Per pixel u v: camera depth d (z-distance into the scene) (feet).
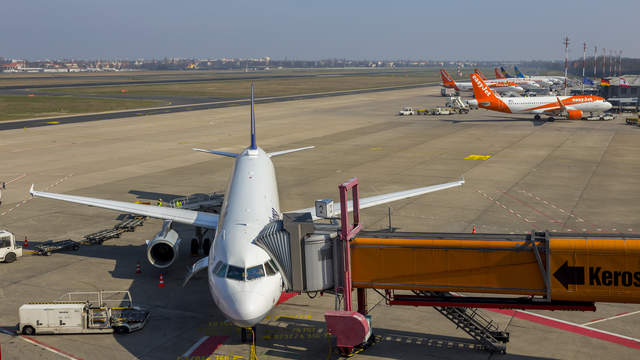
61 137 266.98
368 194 150.41
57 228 122.52
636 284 61.31
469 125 314.76
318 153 221.25
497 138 259.39
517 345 69.51
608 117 338.34
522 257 64.64
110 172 183.52
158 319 78.74
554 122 327.06
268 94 607.37
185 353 68.95
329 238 69.21
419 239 67.97
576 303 64.90
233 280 65.46
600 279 62.23
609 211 130.00
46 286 90.22
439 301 68.08
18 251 103.35
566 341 70.28
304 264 69.72
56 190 157.48
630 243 61.31
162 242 92.02
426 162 198.70
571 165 189.67
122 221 127.54
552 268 63.36
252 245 70.13
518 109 333.83
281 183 165.68
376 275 69.21
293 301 85.46
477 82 336.08
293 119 350.02
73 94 615.16
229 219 80.53
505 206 136.05
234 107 439.63
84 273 96.48
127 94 611.06
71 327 74.28
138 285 91.15
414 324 76.64
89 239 111.86
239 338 73.00
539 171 179.93
